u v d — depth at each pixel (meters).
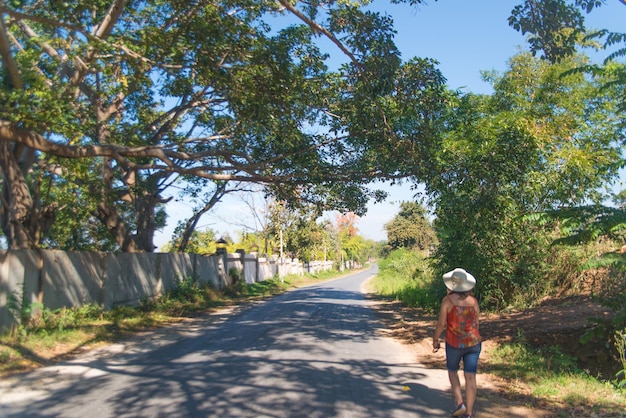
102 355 9.24
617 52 7.13
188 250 31.19
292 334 12.05
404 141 11.45
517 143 11.91
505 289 14.84
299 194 15.53
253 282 35.38
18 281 10.15
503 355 8.88
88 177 15.35
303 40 12.18
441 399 6.48
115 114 15.61
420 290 20.91
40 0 11.10
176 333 12.27
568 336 9.32
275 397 6.38
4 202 12.57
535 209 13.49
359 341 11.29
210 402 6.14
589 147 14.40
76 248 21.08
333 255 86.25
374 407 6.05
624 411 5.74
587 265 6.70
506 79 15.86
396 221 68.12
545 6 8.20
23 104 8.63
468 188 12.14
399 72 10.32
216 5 10.73
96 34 10.16
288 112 11.98
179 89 11.92
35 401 6.20
